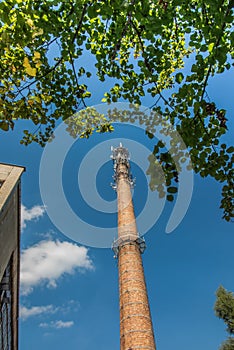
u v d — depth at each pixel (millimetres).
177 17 5297
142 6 4141
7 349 13633
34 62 4527
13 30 4199
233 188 5066
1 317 12047
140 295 18016
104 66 5930
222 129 4781
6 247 10469
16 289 12922
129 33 6082
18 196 11344
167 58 6988
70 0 4637
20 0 4246
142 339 15734
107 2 4180
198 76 4605
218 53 4129
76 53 5785
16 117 5234
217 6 3920
